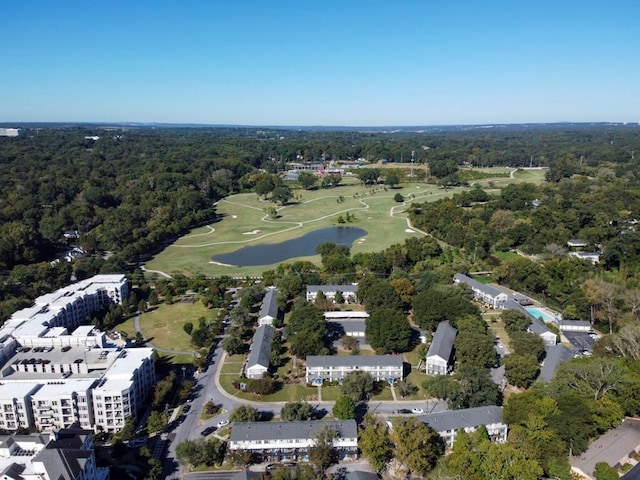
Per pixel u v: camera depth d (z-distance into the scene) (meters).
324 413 173.25
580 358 185.50
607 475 135.25
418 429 144.50
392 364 193.75
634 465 146.75
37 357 189.12
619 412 157.75
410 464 138.88
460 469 133.62
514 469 129.00
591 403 158.00
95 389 166.25
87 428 166.75
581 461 147.00
